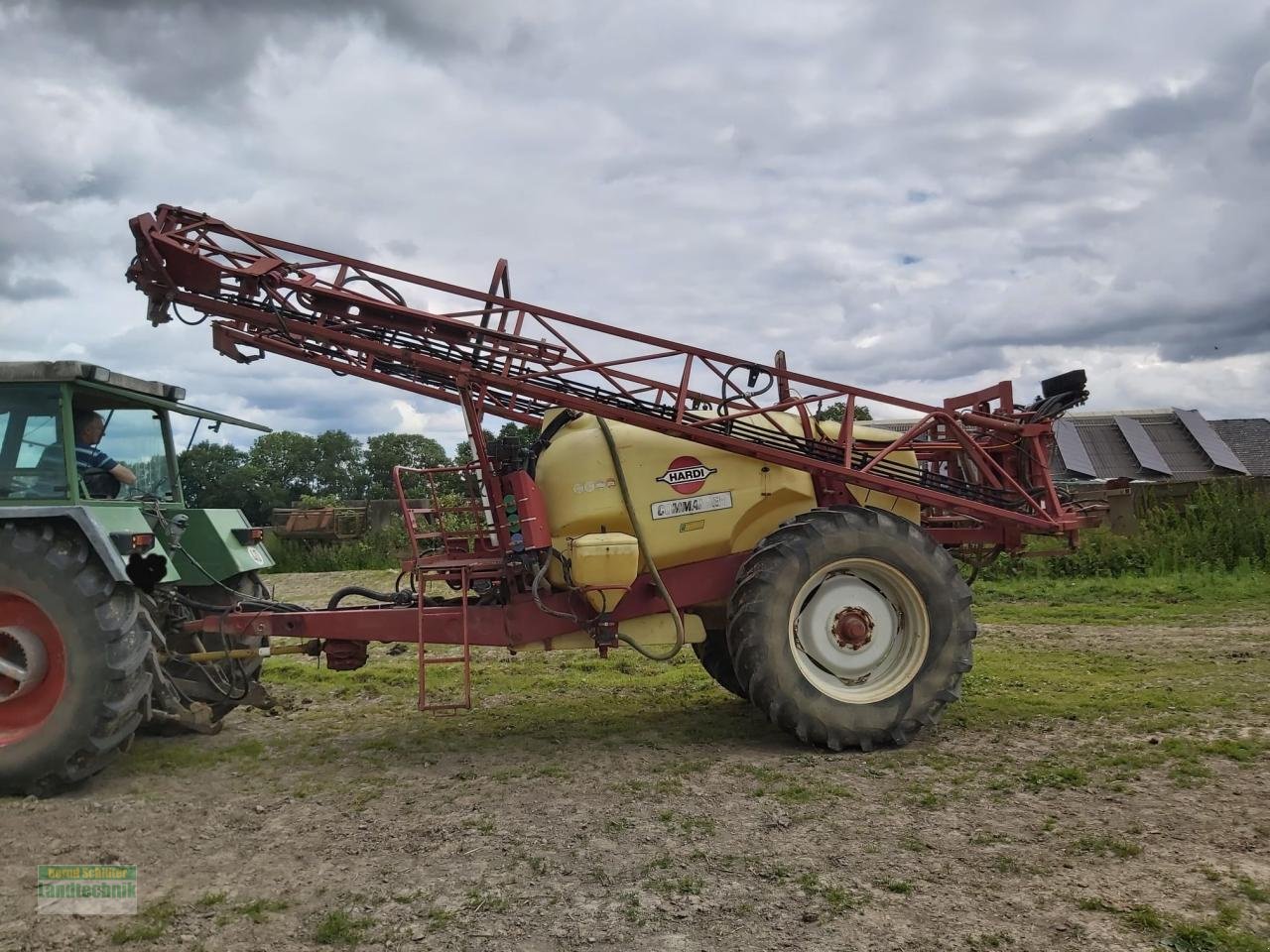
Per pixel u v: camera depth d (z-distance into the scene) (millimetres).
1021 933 2785
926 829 3709
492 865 3438
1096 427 21703
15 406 4926
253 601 5793
